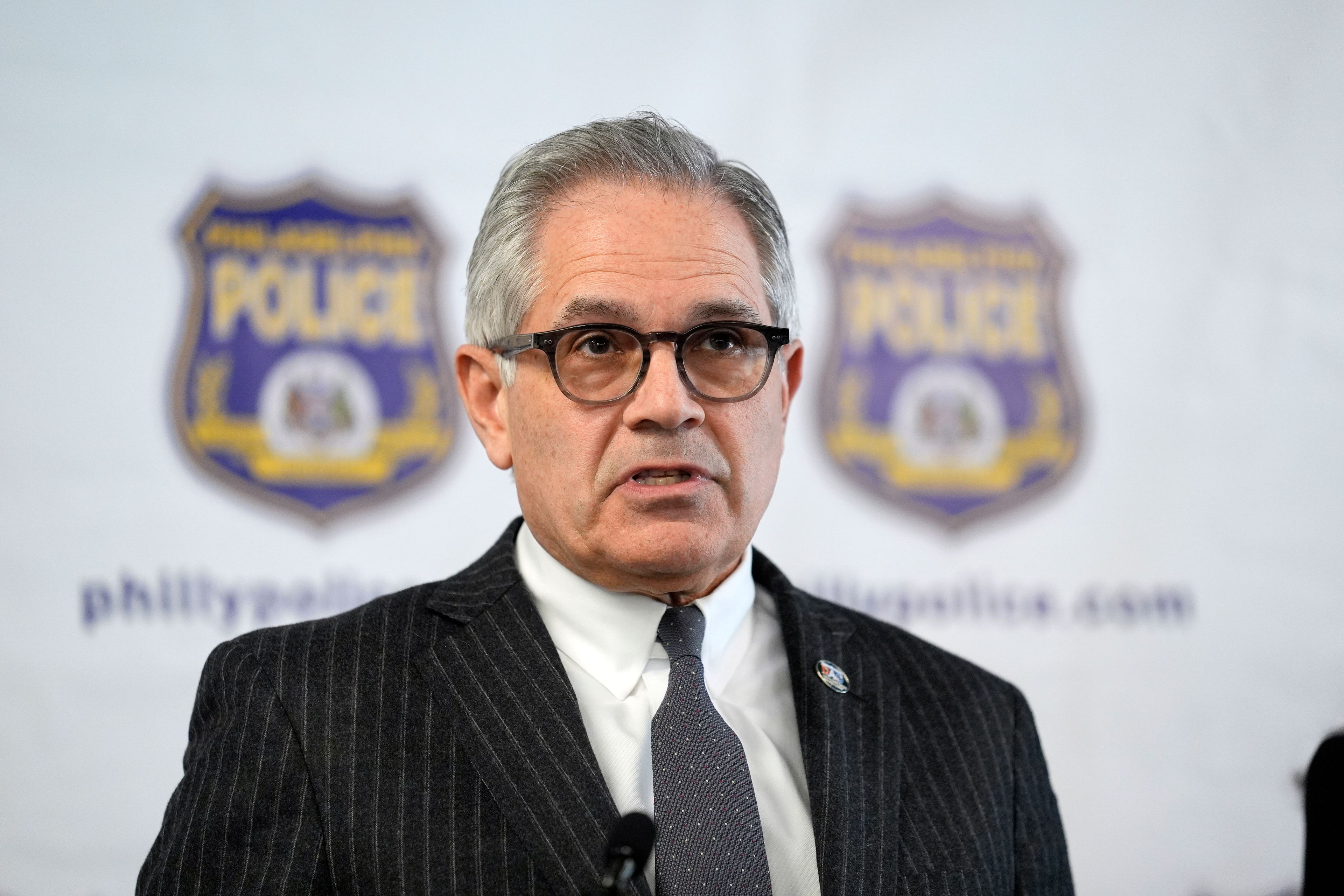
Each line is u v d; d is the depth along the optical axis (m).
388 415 8.15
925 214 8.91
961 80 9.08
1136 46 9.12
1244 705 8.62
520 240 4.52
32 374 7.62
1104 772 8.46
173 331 7.90
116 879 7.30
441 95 8.47
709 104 8.76
